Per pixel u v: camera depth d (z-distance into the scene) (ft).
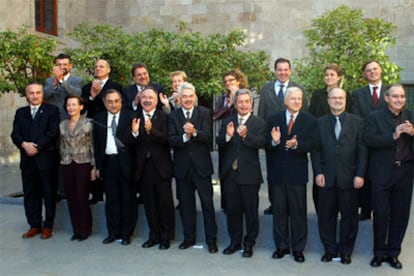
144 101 19.31
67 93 22.72
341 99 17.39
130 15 55.36
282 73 20.68
